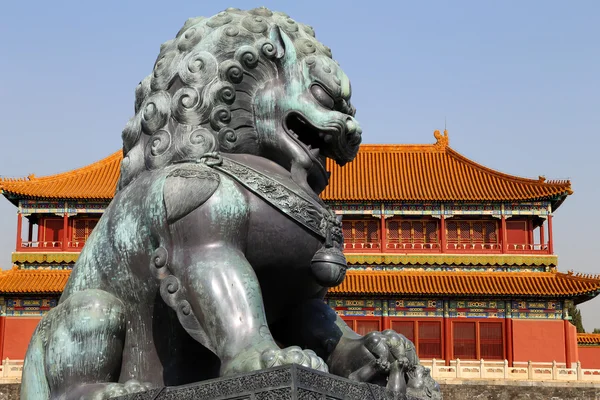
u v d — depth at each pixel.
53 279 53.47
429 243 55.28
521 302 52.75
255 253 5.59
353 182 56.72
